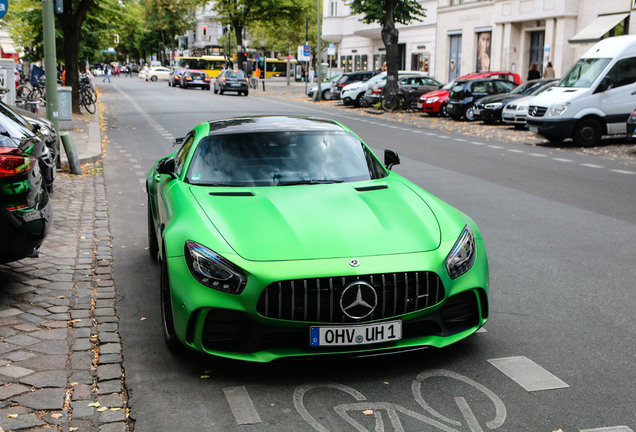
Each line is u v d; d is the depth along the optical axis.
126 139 17.95
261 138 5.45
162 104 33.19
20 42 33.00
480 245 4.39
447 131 21.12
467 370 4.07
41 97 28.72
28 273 6.11
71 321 4.93
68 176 11.78
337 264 3.81
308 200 4.57
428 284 3.91
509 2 36.38
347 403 3.67
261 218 4.25
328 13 57.81
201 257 3.88
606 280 5.89
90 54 32.09
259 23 61.62
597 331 4.71
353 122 24.48
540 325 4.82
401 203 4.61
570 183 11.07
